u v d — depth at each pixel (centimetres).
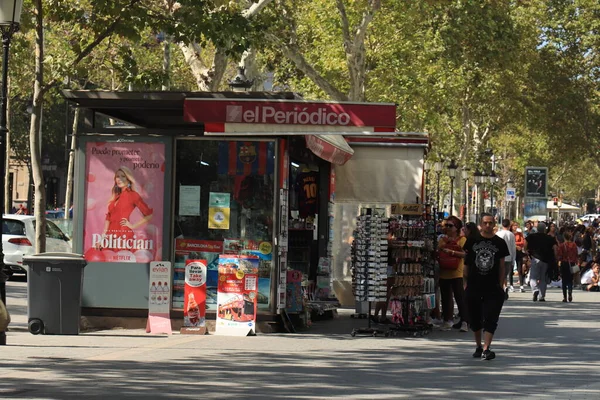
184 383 1220
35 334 1731
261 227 1845
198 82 2903
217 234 1853
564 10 6600
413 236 1866
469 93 6031
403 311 1900
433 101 5269
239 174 1844
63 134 7756
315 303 2117
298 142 2003
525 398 1161
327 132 1723
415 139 2469
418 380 1295
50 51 3119
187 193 1856
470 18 4781
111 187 1861
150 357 1472
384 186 2477
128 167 1858
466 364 1474
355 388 1208
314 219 2242
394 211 1898
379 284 1884
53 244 3178
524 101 6562
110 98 1778
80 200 1867
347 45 3562
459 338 1864
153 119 2039
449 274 2022
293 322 1962
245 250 1845
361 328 1889
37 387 1167
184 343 1664
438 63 4953
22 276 3416
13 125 6969
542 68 6594
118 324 1861
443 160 7250
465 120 6278
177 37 2036
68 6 2044
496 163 9244
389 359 1516
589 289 3900
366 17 3519
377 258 1886
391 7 4200
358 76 3553
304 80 4672
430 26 4753
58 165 8294
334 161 2070
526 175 6144
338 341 1755
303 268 2164
